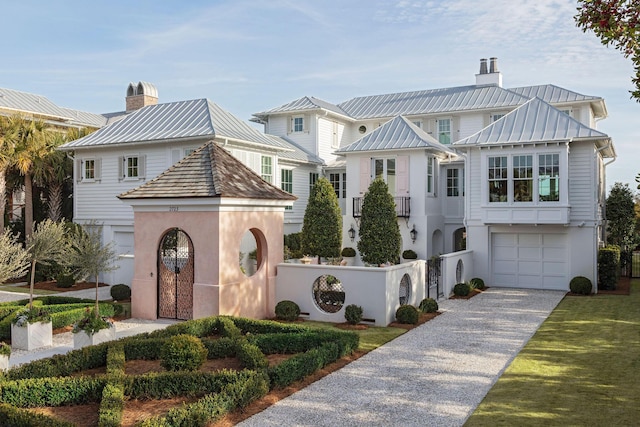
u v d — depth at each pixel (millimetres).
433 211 25094
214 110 24938
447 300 18516
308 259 20656
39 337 11820
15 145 23406
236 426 7422
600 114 30906
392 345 12086
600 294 20047
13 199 30984
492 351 11531
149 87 36906
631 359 10656
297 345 10891
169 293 15055
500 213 21156
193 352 9164
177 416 6828
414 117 31484
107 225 24891
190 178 14727
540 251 21641
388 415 7844
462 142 21719
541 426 7289
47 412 7723
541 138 20484
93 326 11414
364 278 14359
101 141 24516
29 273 23734
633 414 7641
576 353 11250
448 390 8945
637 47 7949
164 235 14930
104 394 7512
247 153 23750
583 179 20594
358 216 25062
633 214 30297
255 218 15070
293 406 8219
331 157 31656
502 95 30531
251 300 14797
